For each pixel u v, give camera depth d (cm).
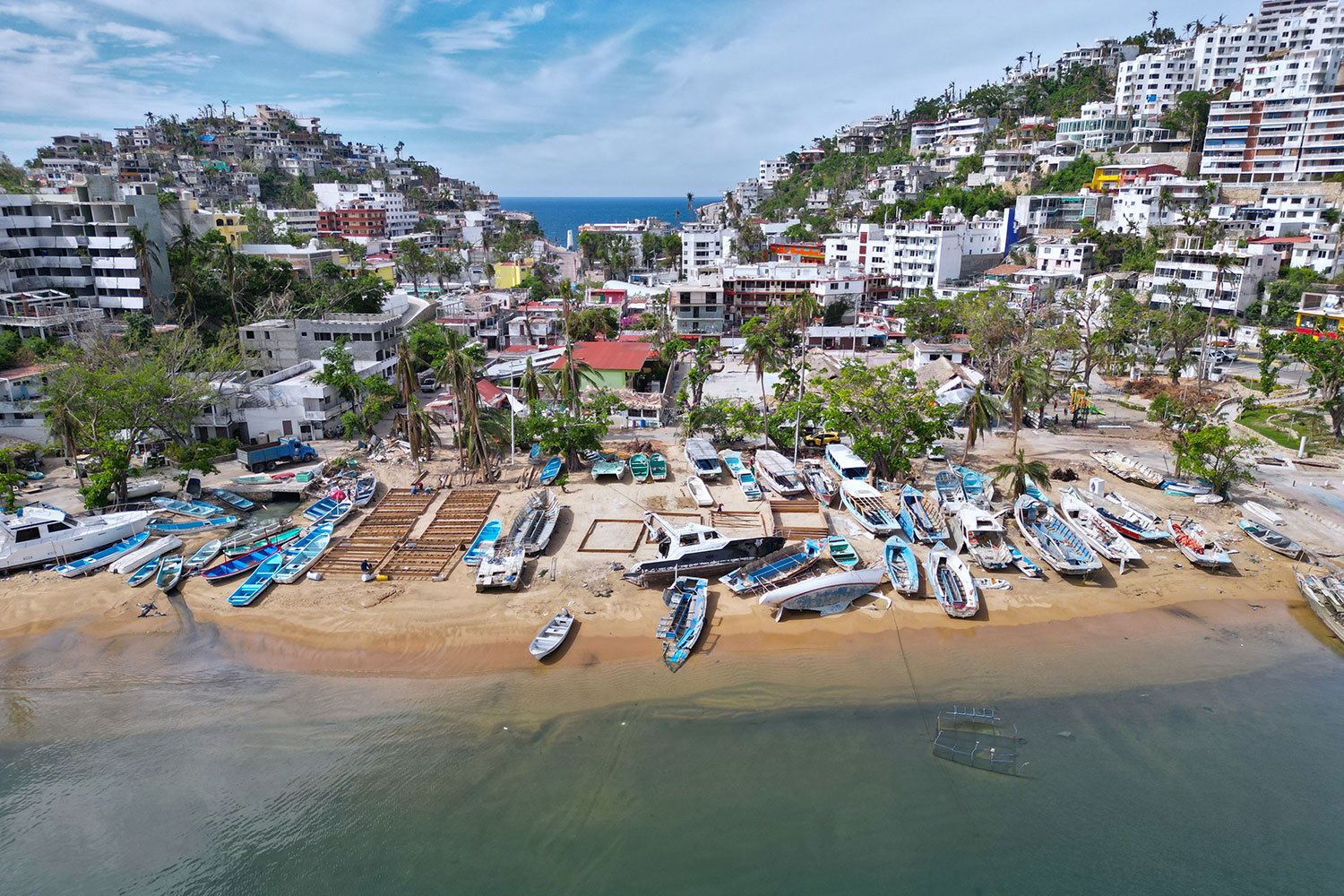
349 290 11375
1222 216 15250
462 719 3584
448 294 16738
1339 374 7250
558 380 7650
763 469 6284
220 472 6444
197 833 3016
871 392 6303
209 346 9512
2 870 2872
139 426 6281
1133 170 18175
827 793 3177
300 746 3438
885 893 2728
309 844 2959
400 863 2877
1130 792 3186
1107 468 6525
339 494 5872
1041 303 12719
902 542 5003
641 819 3050
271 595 4559
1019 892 2741
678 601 4378
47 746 3462
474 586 4641
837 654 4056
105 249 10456
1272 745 3447
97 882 2827
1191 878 2805
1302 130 15938
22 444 6556
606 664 3959
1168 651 4097
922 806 3119
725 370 10688
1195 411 7656
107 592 4581
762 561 4756
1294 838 2973
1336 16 19425
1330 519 5572
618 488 6103
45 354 8056
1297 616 4409
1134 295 13412
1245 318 12325
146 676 3894
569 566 4856
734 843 2939
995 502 5875
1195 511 5728
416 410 6238
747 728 3531
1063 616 4406
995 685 3825
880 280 15125
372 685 3819
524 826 3023
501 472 6462
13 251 10006
